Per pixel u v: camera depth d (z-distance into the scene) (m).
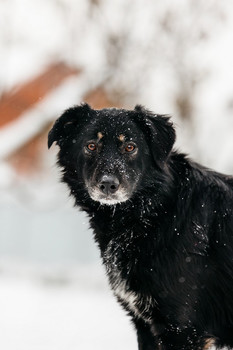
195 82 18.38
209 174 6.85
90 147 6.87
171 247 6.50
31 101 19.23
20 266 19.47
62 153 7.22
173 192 6.69
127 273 6.63
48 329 10.57
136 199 6.75
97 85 18.42
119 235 6.73
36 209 19.72
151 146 6.87
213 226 6.59
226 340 6.68
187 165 6.82
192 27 18.20
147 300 6.55
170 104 18.28
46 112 18.45
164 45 18.20
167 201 6.66
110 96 18.31
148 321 6.68
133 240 6.64
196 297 6.48
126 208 6.76
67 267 20.14
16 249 27.44
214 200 6.65
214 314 6.57
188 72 18.33
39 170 19.17
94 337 9.98
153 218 6.63
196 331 6.47
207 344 6.55
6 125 19.14
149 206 6.66
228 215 6.61
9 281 17.47
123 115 6.95
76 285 17.19
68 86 18.97
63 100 18.59
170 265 6.47
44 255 27.33
